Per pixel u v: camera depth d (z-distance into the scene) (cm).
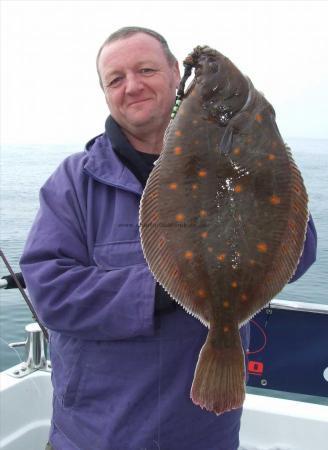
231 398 190
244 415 363
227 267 197
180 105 208
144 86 239
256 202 197
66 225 239
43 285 224
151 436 224
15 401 362
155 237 199
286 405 364
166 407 224
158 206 201
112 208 240
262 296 202
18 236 1461
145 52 239
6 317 886
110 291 217
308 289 757
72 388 236
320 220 912
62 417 243
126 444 226
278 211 198
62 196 243
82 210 242
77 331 224
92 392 232
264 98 206
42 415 379
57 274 226
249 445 358
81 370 234
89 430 233
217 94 200
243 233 197
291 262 201
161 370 224
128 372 226
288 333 359
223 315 198
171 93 250
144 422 225
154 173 202
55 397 248
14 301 980
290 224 199
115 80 242
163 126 252
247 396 378
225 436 235
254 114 199
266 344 365
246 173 197
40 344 389
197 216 199
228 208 197
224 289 198
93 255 237
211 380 192
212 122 200
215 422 231
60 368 243
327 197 1024
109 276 219
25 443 364
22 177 3659
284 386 365
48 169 4406
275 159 198
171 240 200
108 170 242
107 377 229
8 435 356
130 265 229
